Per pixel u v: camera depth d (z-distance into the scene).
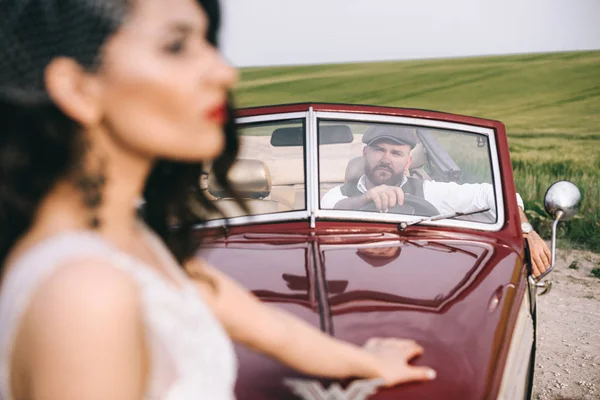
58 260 0.75
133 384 0.76
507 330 1.92
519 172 7.89
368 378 1.39
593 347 4.38
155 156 0.87
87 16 0.80
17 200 0.81
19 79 0.80
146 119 0.83
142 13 0.83
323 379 1.45
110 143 0.85
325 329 1.72
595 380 3.91
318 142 2.85
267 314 1.23
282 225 2.73
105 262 0.76
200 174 1.16
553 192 2.77
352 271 2.20
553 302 5.23
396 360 1.50
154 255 0.96
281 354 1.25
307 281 2.08
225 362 0.94
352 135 2.89
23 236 0.84
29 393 0.73
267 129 2.87
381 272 2.20
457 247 2.59
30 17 0.80
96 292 0.73
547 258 2.97
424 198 2.91
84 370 0.72
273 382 1.48
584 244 6.67
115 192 0.87
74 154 0.82
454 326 1.81
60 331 0.71
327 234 2.67
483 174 2.99
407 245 2.57
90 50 0.80
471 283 2.17
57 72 0.81
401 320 1.79
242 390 1.46
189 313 0.87
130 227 0.91
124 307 0.75
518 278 2.37
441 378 1.52
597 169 7.80
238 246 2.52
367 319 1.79
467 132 3.02
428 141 2.97
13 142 0.81
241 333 1.20
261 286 2.03
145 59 0.82
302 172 2.81
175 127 0.85
